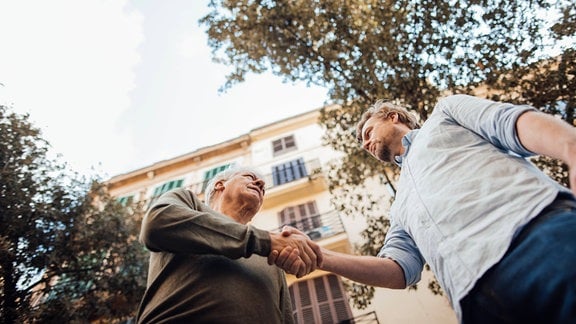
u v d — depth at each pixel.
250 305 1.41
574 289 0.87
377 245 7.32
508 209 1.14
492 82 6.32
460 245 1.24
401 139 2.06
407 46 6.63
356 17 7.14
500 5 5.88
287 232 1.60
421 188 1.54
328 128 7.71
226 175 2.45
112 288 7.82
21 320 6.22
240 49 8.02
